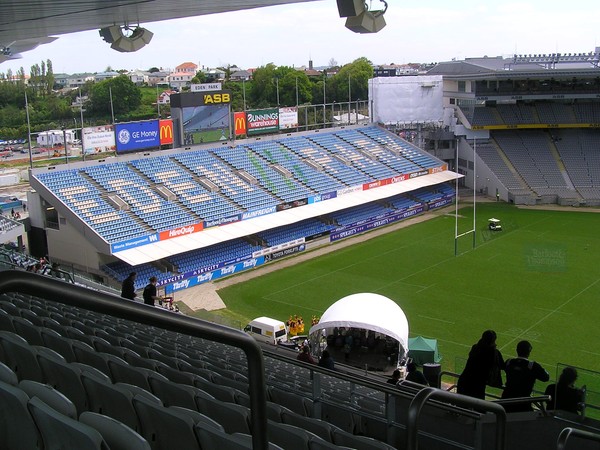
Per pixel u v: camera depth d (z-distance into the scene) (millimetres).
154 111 125750
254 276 47438
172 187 52688
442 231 58281
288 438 7191
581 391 11883
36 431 5289
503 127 73312
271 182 58500
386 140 73750
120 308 3564
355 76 134500
